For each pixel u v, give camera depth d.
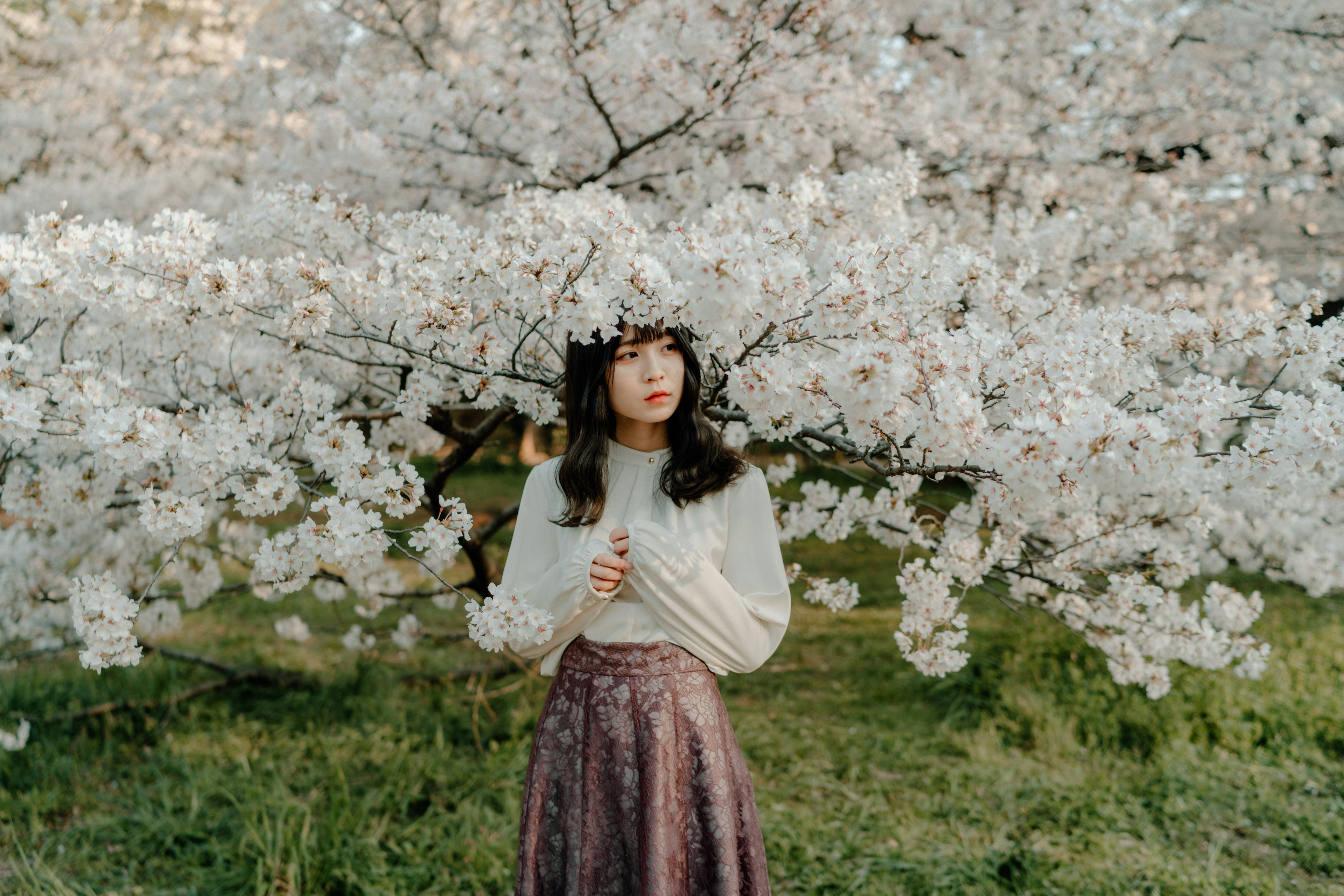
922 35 4.14
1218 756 2.92
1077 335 1.64
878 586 6.05
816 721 3.53
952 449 1.25
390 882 2.22
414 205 3.49
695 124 3.11
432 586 4.05
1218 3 4.05
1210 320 1.76
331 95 3.58
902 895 2.19
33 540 3.11
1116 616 2.28
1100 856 2.35
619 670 1.42
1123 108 3.96
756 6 2.93
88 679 3.51
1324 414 1.25
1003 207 2.85
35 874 2.25
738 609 1.44
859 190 2.16
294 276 1.64
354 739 3.19
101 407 1.61
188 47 5.37
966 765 2.99
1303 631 4.18
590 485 1.48
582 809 1.41
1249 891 2.15
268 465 1.61
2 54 5.36
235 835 2.46
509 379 1.95
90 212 4.16
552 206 2.04
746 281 1.20
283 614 5.20
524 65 3.12
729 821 1.41
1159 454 1.08
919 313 1.76
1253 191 4.09
